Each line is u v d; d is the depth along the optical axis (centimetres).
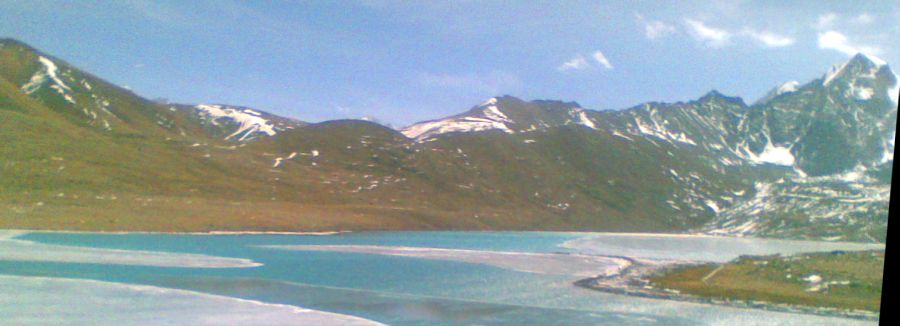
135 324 2714
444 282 4459
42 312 2867
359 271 4981
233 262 5281
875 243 11438
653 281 4678
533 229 16725
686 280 4753
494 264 5931
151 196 11706
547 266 5941
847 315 3241
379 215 13825
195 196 12706
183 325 2731
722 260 7462
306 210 12825
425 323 2944
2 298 3144
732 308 3425
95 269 4425
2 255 4897
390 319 3028
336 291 3878
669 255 8344
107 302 3172
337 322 2891
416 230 13038
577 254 7906
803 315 3216
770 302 3622
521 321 3020
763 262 5194
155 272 4425
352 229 11612
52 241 6438
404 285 4244
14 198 9544
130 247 6288
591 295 3894
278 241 8088
